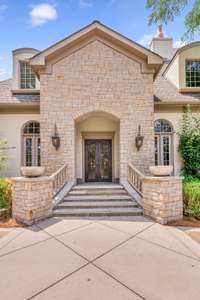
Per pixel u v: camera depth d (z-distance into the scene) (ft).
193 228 16.72
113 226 17.24
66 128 29.48
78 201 23.89
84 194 25.76
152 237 14.79
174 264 11.00
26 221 17.85
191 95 36.58
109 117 33.17
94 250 12.73
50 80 29.63
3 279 9.73
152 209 19.17
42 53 28.78
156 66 30.17
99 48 30.30
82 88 29.89
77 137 35.88
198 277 9.80
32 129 35.12
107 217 20.01
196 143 33.83
